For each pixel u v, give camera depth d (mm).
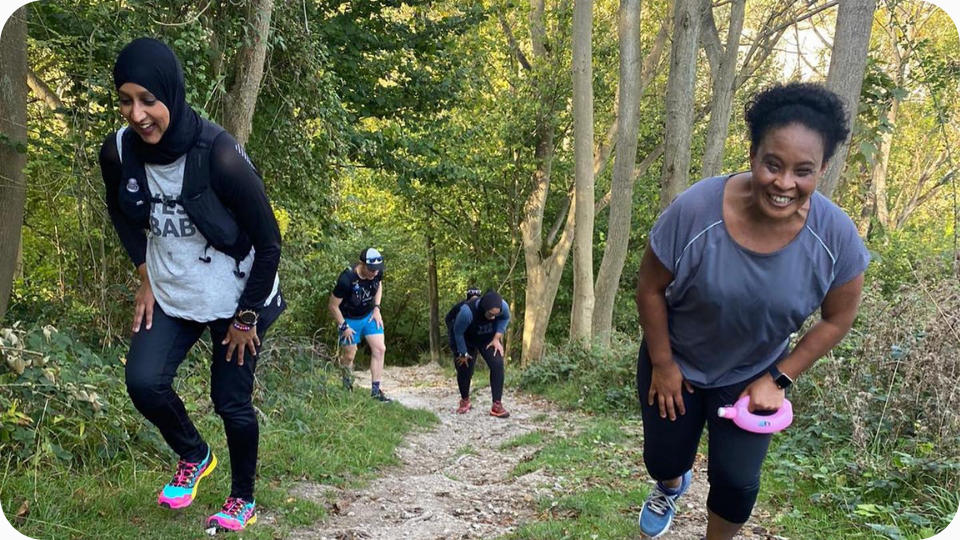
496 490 4551
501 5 15242
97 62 5551
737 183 2379
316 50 7305
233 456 3113
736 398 2592
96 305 5125
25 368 3379
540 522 3672
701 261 2371
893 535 3273
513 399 9516
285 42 6926
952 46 10875
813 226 2312
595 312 11086
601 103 17219
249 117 6059
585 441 5953
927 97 11414
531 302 17500
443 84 11391
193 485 3180
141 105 2533
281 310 3184
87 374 3934
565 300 21828
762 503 3924
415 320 25719
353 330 8031
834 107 2117
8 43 5117
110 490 3270
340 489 4230
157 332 2869
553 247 18438
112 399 3836
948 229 16156
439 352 21781
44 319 5293
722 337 2498
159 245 2805
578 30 11633
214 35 6012
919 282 5094
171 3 5773
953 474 3707
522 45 18750
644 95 17672
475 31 14289
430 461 5727
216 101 5875
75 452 3490
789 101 2133
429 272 21656
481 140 16969
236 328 2875
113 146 2736
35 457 3201
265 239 2791
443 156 12492
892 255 12750
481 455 6023
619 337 10695
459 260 20703
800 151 2061
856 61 6215
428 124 11648
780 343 2525
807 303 2367
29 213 6543
